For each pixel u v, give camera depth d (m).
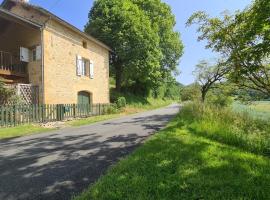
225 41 8.70
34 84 16.83
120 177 4.54
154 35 28.78
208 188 4.04
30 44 17.78
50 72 17.42
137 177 4.48
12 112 12.60
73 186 4.45
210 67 20.44
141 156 5.80
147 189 3.99
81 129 11.55
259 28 5.93
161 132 9.15
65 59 18.97
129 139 8.67
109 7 28.06
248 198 3.72
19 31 18.66
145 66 28.27
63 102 18.64
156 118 16.25
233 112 10.80
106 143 8.07
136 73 29.03
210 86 20.47
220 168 4.95
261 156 6.16
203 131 8.74
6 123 12.25
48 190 4.30
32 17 18.14
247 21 6.84
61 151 7.09
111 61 29.73
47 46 17.17
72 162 5.95
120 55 27.16
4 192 4.25
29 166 5.69
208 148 6.48
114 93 30.09
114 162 5.86
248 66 7.68
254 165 5.27
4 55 19.11
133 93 36.06
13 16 15.89
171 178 4.43
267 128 8.48
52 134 10.24
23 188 4.41
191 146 6.71
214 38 9.09
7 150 7.42
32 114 13.77
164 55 36.44
